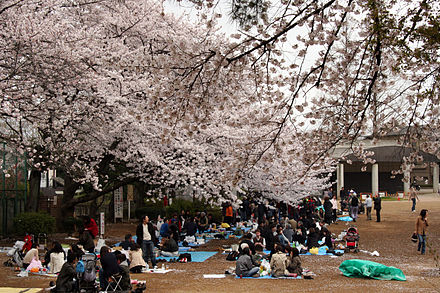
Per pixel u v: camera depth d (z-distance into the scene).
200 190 17.61
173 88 7.39
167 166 16.58
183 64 7.48
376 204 28.11
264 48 7.06
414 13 7.43
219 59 7.06
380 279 12.09
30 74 13.45
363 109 7.91
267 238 16.53
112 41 16.16
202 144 16.73
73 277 10.02
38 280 11.55
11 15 13.09
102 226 17.22
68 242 18.78
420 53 7.44
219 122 15.89
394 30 7.37
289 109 7.42
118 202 28.14
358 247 18.83
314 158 8.54
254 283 11.61
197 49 7.36
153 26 17.78
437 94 8.00
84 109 15.77
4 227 19.36
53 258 12.70
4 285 10.89
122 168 23.77
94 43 15.29
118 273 10.08
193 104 7.71
